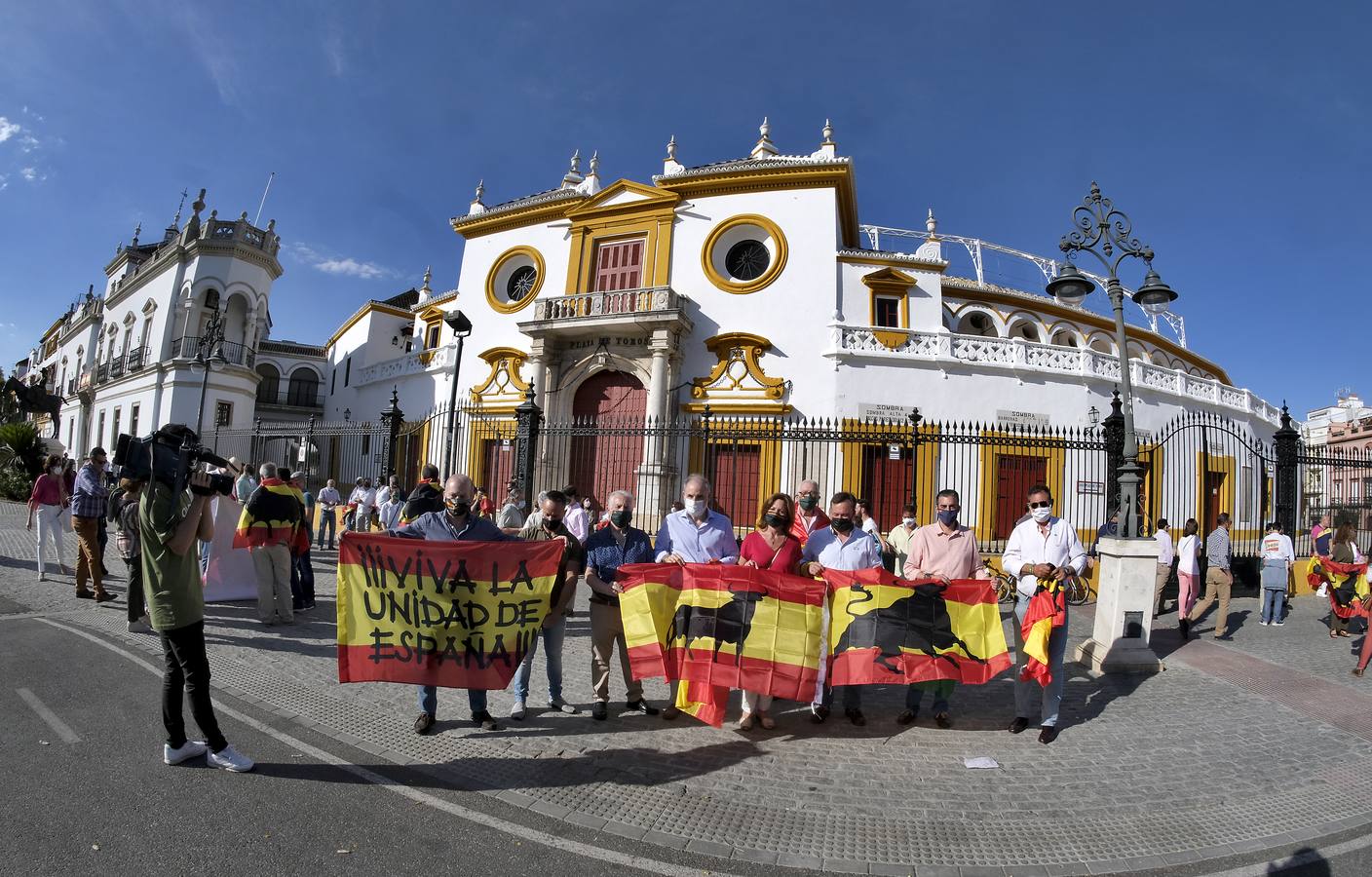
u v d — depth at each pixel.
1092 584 12.20
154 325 31.58
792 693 5.46
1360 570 9.74
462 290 23.88
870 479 17.22
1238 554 15.37
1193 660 8.35
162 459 4.24
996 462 17.42
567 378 20.61
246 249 30.02
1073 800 4.53
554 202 22.36
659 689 6.52
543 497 6.02
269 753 4.61
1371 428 35.47
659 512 17.53
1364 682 7.55
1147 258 8.48
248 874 3.21
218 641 7.42
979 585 5.95
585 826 3.90
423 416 23.86
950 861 3.74
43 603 8.84
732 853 3.72
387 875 3.28
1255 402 23.89
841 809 4.29
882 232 28.83
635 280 21.12
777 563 5.89
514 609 5.34
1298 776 5.05
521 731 5.30
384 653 5.14
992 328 25.52
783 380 18.81
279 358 37.69
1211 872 3.76
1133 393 19.47
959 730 5.76
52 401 34.19
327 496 16.08
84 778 4.08
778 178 20.11
